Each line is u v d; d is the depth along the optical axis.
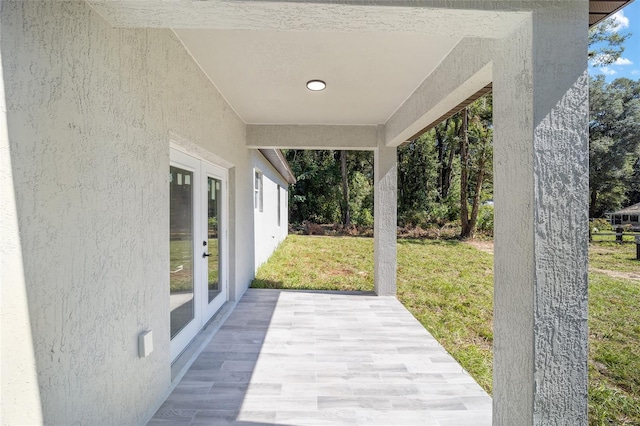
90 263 1.71
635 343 4.45
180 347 3.37
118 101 1.96
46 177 1.42
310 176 21.53
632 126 21.02
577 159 1.66
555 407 1.66
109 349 1.88
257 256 8.05
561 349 1.66
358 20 1.69
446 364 3.29
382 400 2.67
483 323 4.92
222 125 4.17
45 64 1.41
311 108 4.69
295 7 1.55
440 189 21.44
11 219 1.26
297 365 3.23
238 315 4.70
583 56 1.65
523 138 1.74
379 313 4.84
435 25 1.75
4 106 1.23
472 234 16.42
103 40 1.81
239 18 1.67
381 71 3.35
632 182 22.14
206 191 4.16
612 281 8.09
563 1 1.64
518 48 1.78
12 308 1.28
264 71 3.38
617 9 1.79
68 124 1.55
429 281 7.88
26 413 1.33
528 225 1.70
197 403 2.58
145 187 2.29
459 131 16.56
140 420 2.24
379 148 5.64
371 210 20.58
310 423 2.38
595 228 17.95
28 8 1.33
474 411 2.54
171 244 3.19
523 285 1.75
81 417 1.63
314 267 9.21
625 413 2.87
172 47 2.68
